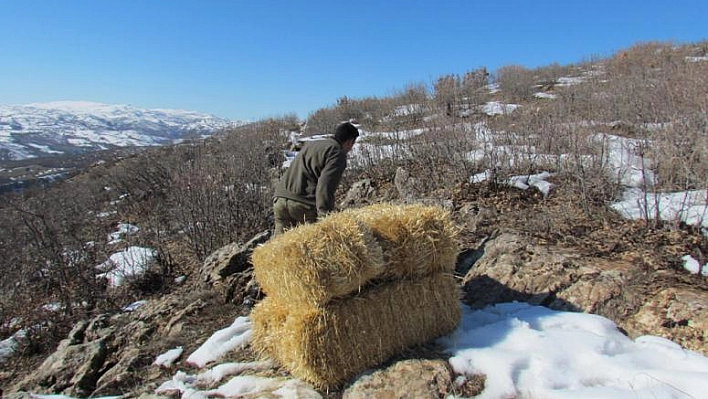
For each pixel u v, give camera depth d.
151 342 4.38
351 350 2.86
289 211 4.29
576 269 3.67
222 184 8.28
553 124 7.35
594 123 7.96
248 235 7.53
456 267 4.42
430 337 3.14
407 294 3.06
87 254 7.82
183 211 7.94
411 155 8.35
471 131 8.07
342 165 4.04
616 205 5.05
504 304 3.55
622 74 12.66
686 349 2.76
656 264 3.66
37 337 6.02
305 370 2.84
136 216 10.58
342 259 2.77
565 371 2.55
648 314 3.09
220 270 5.40
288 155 11.91
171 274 7.18
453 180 6.75
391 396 2.63
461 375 2.68
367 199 7.46
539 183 6.06
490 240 4.54
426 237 3.09
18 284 7.58
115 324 5.11
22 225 9.06
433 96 13.80
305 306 2.84
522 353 2.71
